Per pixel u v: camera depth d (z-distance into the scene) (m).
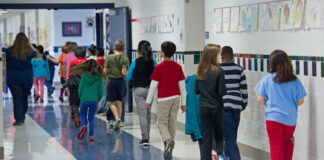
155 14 15.13
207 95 8.63
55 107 18.92
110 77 13.59
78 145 11.74
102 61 14.82
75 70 13.00
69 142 12.12
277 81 7.80
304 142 8.42
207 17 11.67
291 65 7.84
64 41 28.12
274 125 7.83
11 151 11.21
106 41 19.14
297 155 8.63
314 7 8.00
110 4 18.09
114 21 17.70
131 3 17.22
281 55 7.82
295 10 8.47
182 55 13.40
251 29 9.83
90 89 12.09
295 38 8.52
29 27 38.81
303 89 7.84
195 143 11.81
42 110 18.05
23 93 14.90
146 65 11.30
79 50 14.12
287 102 7.80
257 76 9.70
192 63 13.24
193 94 9.12
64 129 13.95
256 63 9.71
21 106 14.77
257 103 9.74
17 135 13.14
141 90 11.29
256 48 9.68
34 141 12.30
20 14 42.56
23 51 14.46
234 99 9.08
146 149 11.20
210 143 8.72
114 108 13.63
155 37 15.22
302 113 8.45
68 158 10.42
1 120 10.45
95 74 12.09
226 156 9.84
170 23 14.06
